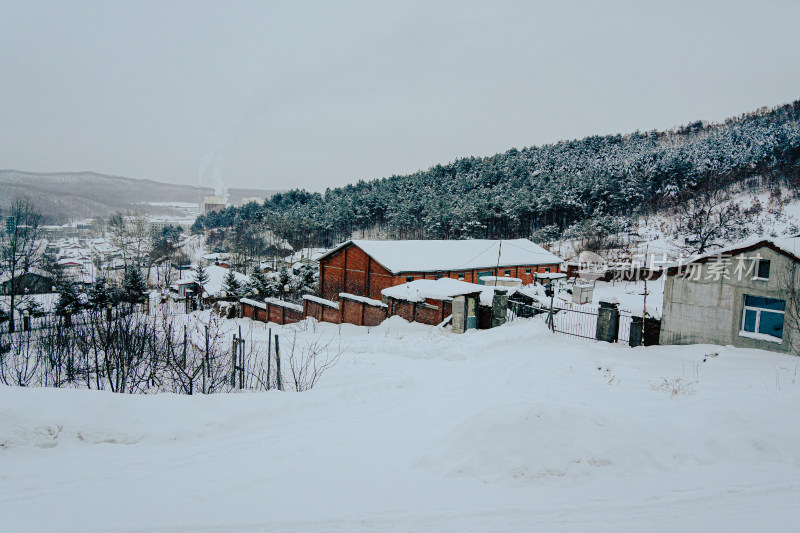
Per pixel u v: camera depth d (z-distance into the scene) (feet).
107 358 34.45
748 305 50.60
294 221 335.47
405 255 126.21
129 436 21.84
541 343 55.31
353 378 36.58
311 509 16.48
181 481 18.34
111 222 286.05
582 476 18.84
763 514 16.83
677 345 52.75
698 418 24.99
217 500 16.94
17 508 15.88
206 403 25.66
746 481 19.34
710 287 51.65
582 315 79.00
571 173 369.91
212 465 19.92
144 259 276.21
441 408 30.37
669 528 15.75
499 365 44.11
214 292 151.43
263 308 94.17
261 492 17.65
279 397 28.60
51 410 21.94
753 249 48.62
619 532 15.39
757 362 42.75
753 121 429.38
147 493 17.28
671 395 31.96
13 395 22.31
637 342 55.52
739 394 29.45
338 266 134.72
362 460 20.86
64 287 117.60
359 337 62.90
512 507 16.85
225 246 357.20
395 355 51.75
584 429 21.03
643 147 499.51
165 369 36.50
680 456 20.95
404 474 19.36
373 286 123.03
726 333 50.47
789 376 35.88
